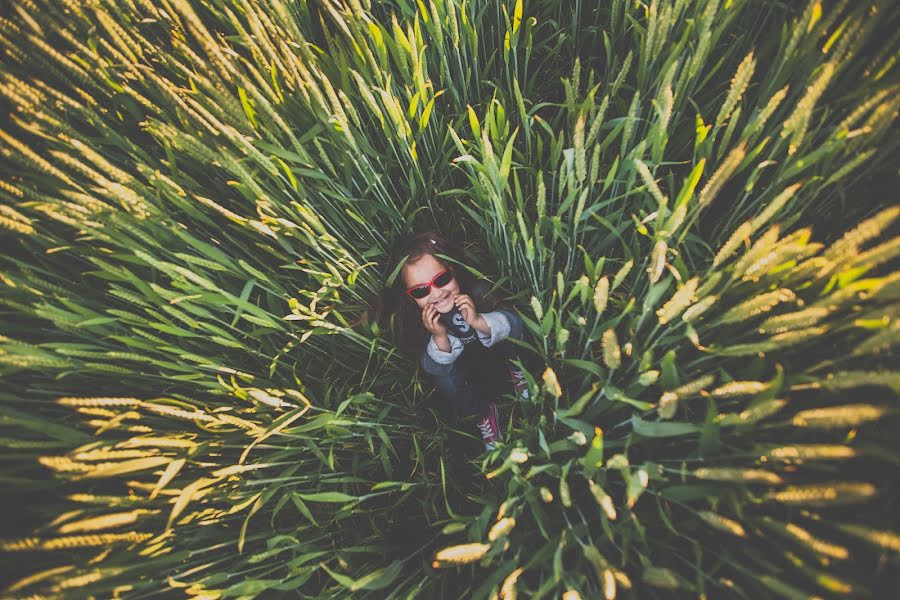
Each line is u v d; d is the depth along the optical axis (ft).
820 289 3.14
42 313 3.63
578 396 4.49
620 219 4.40
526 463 4.62
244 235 5.10
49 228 4.37
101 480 4.24
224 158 3.76
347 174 4.86
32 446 3.59
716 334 3.87
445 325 5.01
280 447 4.53
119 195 3.64
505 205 4.19
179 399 4.32
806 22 3.15
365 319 5.26
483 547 3.04
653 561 3.83
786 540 3.32
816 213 4.08
